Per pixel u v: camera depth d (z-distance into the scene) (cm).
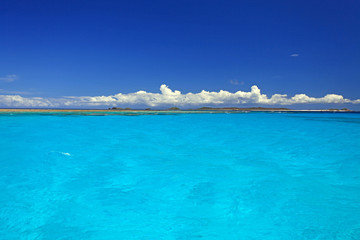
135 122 2655
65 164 952
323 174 845
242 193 668
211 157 1091
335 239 448
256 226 496
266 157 1097
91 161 1002
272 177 810
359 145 1395
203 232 477
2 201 606
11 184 727
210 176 821
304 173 855
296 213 551
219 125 2484
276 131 2014
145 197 642
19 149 1173
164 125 2412
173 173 851
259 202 611
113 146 1314
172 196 648
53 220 515
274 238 454
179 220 519
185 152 1192
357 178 801
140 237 455
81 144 1347
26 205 586
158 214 544
